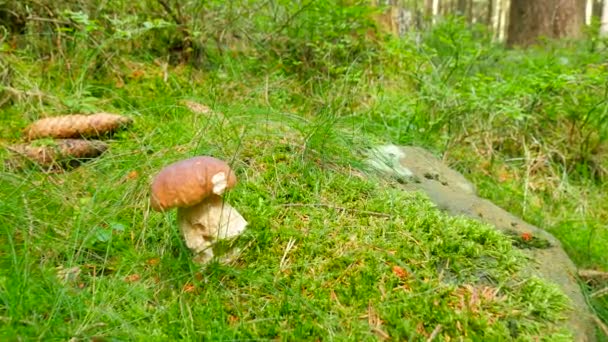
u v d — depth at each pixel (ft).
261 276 1.16
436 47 3.64
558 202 2.23
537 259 1.32
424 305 1.07
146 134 1.90
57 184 1.58
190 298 1.12
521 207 2.11
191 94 2.41
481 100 2.38
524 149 2.43
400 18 3.82
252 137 1.72
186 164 1.13
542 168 2.41
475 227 1.34
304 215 1.39
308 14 2.78
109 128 1.94
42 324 0.99
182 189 1.09
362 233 1.30
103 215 1.39
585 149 2.44
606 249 1.85
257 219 1.33
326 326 1.03
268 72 2.73
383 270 1.17
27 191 1.44
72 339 0.96
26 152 1.72
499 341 1.00
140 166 1.61
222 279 1.17
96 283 1.15
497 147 2.56
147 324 1.03
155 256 1.26
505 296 1.12
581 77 2.39
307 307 1.07
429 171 1.83
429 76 2.81
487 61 3.34
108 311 1.05
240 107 2.03
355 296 1.11
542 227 1.98
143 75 2.50
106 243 1.29
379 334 1.02
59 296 1.03
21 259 1.14
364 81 2.74
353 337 1.00
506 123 2.52
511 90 2.37
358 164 1.63
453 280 1.17
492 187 2.23
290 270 1.19
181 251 1.24
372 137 1.95
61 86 2.27
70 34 2.49
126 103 2.22
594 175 2.44
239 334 1.01
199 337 1.00
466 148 2.48
